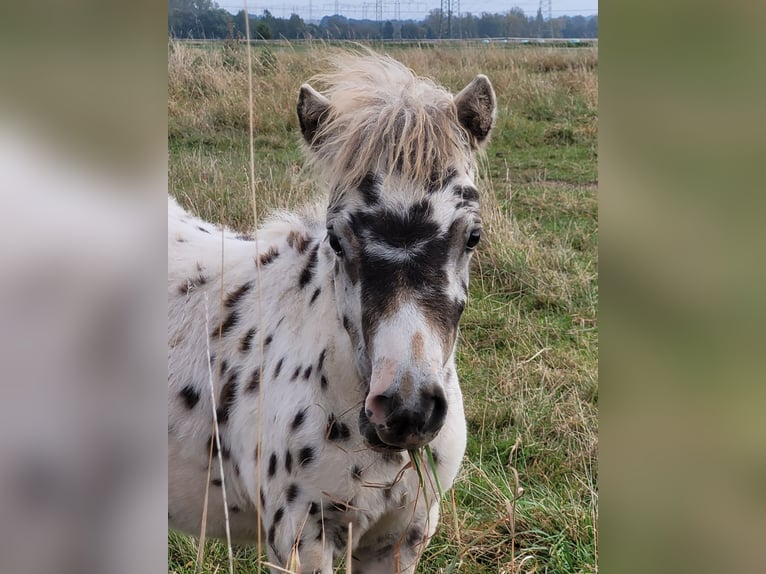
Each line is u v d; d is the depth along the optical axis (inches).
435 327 66.0
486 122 79.3
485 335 161.8
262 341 82.4
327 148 78.4
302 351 85.0
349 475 81.0
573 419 135.2
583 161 247.1
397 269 67.0
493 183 226.7
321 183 81.7
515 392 143.4
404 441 64.5
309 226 94.6
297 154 227.9
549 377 147.6
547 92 291.7
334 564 102.1
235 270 98.3
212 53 285.0
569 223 204.8
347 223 70.3
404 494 84.1
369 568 91.6
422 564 108.2
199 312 97.3
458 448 87.4
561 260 183.8
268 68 276.5
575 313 169.3
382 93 75.3
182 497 97.5
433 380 63.5
